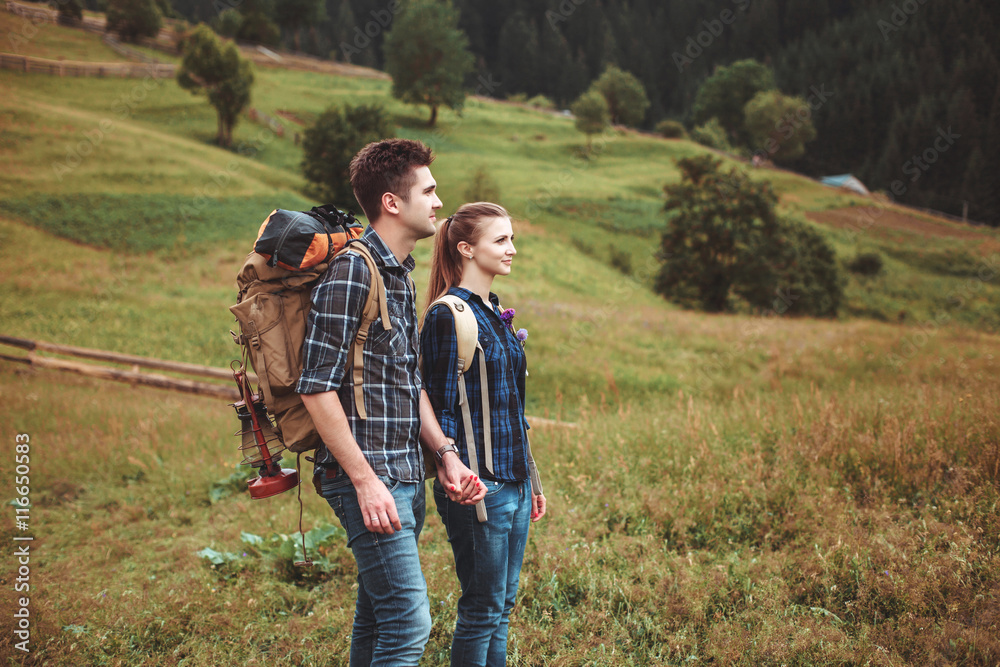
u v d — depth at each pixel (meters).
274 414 1.85
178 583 3.44
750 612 2.71
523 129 76.44
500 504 2.05
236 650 2.79
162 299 19.44
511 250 2.19
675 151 72.12
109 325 16.02
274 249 1.74
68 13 77.62
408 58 72.88
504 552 2.07
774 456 4.22
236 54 49.50
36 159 33.59
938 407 4.61
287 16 111.75
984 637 2.34
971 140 96.50
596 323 19.20
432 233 1.99
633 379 12.34
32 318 16.14
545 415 9.70
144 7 73.88
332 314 1.72
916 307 41.44
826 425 4.32
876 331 16.98
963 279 46.22
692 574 2.98
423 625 1.81
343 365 1.74
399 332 1.88
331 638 2.84
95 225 27.28
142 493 5.19
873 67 125.50
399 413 1.86
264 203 34.38
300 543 3.62
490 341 2.09
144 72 60.91
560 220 45.44
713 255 37.25
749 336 17.61
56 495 5.20
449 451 1.94
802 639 2.45
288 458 5.82
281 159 49.22
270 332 1.79
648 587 2.95
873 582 2.74
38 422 7.11
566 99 140.38
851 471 3.87
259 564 3.61
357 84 85.00
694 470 4.12
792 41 161.75
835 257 40.59
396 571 1.79
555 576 3.08
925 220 61.16
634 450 4.71
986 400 4.76
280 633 2.89
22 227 25.70
